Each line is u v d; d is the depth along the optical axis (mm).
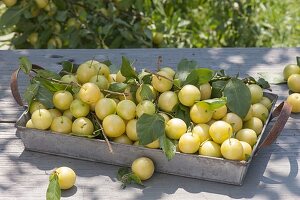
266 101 1189
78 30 1874
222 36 2344
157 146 1055
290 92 1315
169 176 1061
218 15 2275
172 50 1486
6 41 2023
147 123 1045
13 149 1132
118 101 1139
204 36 2318
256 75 1379
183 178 1057
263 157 1109
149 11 2096
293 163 1095
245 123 1142
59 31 1879
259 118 1155
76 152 1098
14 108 1263
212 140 1063
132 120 1081
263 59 1451
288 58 1457
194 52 1479
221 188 1033
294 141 1154
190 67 1168
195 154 1038
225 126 1040
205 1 2346
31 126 1105
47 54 1464
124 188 1037
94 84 1094
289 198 1014
